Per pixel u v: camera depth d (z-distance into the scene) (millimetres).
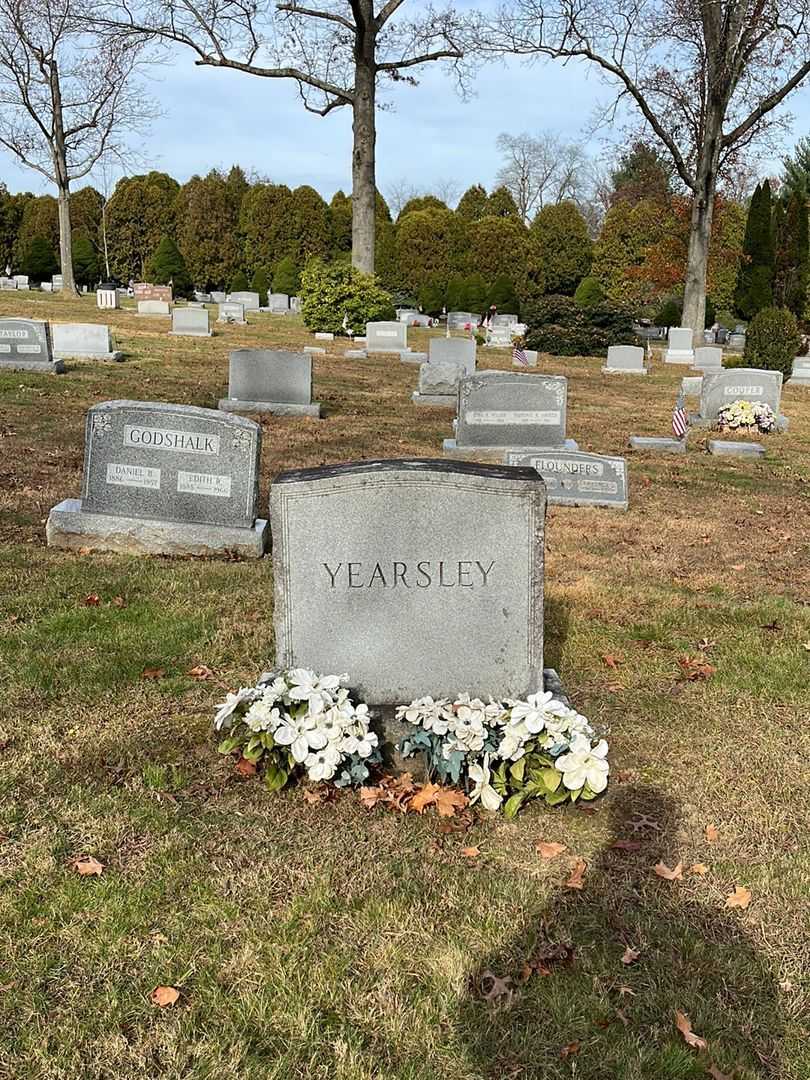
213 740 4516
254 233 53531
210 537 7445
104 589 6504
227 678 5191
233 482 7500
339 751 4000
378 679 4426
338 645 4398
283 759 4125
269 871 3572
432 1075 2713
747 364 26016
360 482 4242
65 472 10055
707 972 3158
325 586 4344
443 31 30266
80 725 4598
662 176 38156
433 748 4145
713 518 10062
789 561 8516
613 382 23609
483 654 4410
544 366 26328
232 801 4035
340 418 15023
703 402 17172
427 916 3375
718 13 29312
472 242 51781
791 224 43750
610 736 4773
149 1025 2840
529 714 4000
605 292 51312
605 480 10211
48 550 7340
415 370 22156
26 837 3695
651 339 42250
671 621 6520
